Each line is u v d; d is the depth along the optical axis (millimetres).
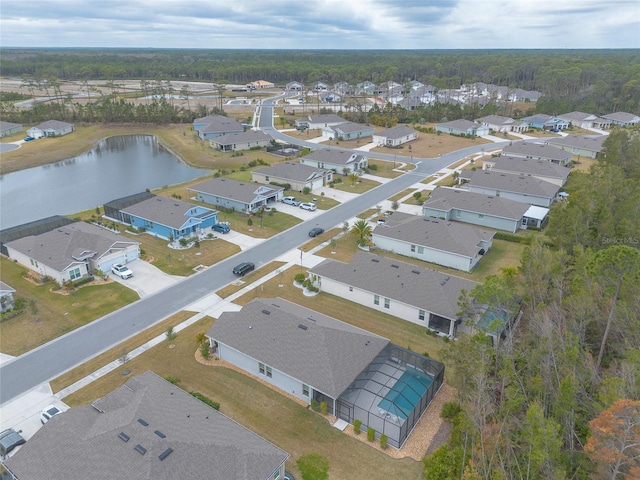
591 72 196125
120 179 95188
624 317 32812
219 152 112062
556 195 76375
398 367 35938
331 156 95625
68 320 43156
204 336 39094
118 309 44969
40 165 106750
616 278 33594
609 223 48219
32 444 26109
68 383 34969
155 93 188375
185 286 49375
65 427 26766
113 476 23438
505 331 36719
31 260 52594
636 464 20938
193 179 93250
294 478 26969
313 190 82438
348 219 68500
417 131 129000
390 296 43656
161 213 62875
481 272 52625
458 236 55156
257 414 31938
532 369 29547
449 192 71125
